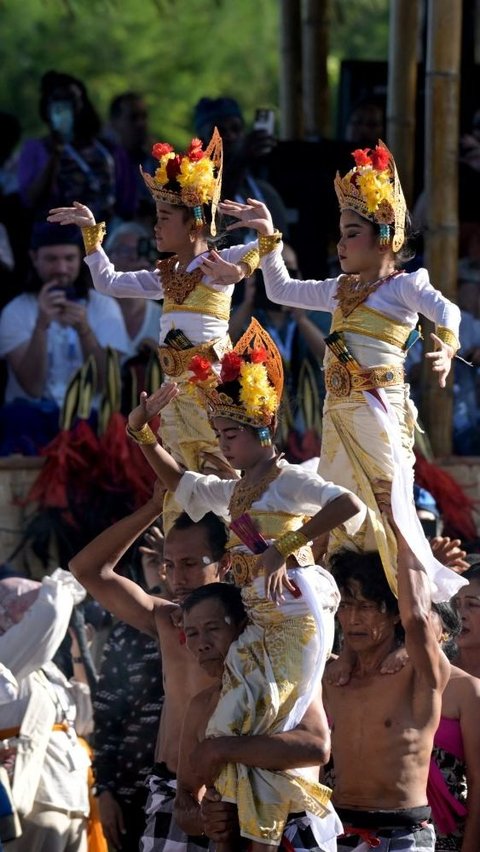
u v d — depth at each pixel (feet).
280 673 52.95
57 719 70.28
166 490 59.77
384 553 57.47
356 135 110.93
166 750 61.62
